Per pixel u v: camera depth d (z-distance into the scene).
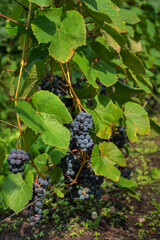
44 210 1.73
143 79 1.20
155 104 3.63
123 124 1.28
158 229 1.60
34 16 1.10
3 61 3.14
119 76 1.44
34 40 1.13
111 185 2.04
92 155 1.15
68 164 1.26
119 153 1.20
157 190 2.00
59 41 1.02
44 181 1.14
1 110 3.43
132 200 1.88
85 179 1.27
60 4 1.20
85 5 1.02
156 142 2.91
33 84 1.12
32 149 2.15
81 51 1.14
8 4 2.91
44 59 1.16
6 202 1.06
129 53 1.10
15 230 1.61
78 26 1.02
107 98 1.21
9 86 1.27
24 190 1.07
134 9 2.23
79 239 1.52
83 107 1.23
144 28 1.80
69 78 1.19
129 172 1.51
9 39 3.16
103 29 1.07
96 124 1.18
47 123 1.05
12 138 2.43
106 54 1.21
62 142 1.03
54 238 1.54
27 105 1.04
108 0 1.07
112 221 1.67
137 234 1.57
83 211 1.74
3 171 1.95
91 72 1.13
